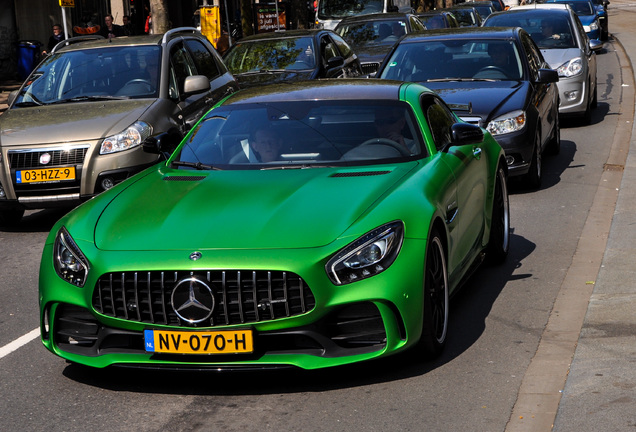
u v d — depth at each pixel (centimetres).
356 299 476
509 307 639
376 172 566
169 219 516
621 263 728
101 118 969
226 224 502
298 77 1408
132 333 491
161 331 481
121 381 523
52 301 511
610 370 502
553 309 627
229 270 473
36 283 779
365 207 511
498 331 587
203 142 636
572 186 1094
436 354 531
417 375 511
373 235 488
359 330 486
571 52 1600
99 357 501
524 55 1133
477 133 626
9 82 2358
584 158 1287
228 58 1512
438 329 543
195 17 3166
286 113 645
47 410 485
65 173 934
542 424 439
